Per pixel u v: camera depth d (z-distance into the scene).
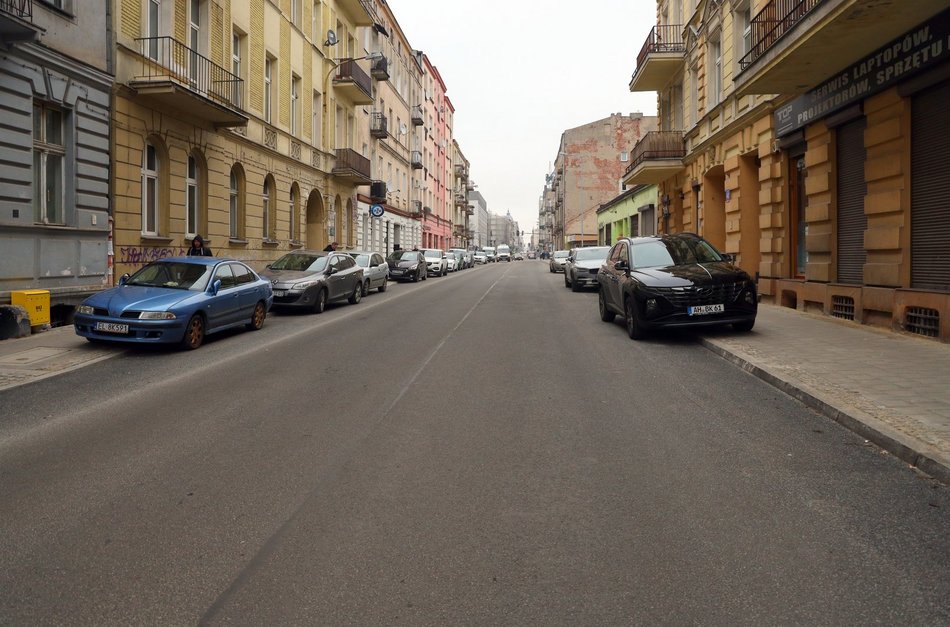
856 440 5.55
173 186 16.97
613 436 5.72
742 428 5.95
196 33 18.70
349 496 4.38
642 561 3.47
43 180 12.77
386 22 42.34
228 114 17.69
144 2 15.70
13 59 11.67
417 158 52.00
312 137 28.12
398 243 46.66
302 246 26.83
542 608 3.03
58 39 12.77
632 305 11.20
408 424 6.10
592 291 24.19
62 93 12.91
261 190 22.81
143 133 15.65
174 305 10.19
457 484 4.60
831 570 3.35
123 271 14.91
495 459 5.12
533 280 32.69
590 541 3.71
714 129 19.78
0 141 11.47
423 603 3.07
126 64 14.95
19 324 11.21
